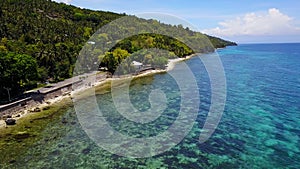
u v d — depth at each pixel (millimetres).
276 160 30156
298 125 40781
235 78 84438
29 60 54781
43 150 33125
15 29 87500
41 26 99000
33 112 48219
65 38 93875
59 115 46688
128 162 30172
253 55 187625
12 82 50375
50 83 65125
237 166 28938
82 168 28906
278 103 53500
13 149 33375
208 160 30281
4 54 51469
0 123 42188
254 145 33938
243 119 43781
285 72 97625
